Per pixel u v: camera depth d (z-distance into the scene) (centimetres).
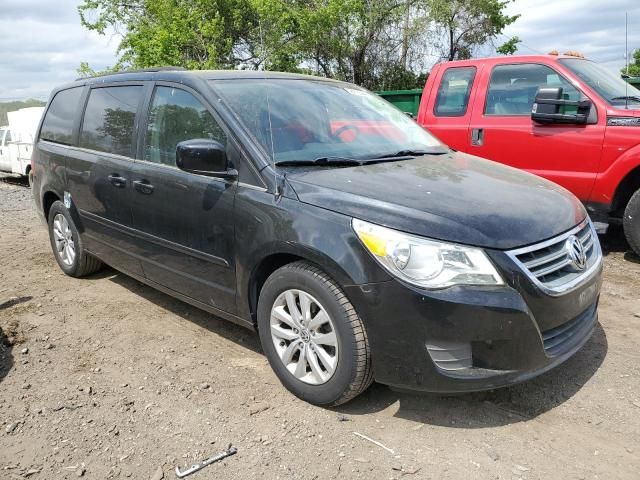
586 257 312
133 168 406
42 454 279
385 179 315
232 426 296
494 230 270
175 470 264
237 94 366
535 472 255
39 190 549
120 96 443
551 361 280
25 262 603
